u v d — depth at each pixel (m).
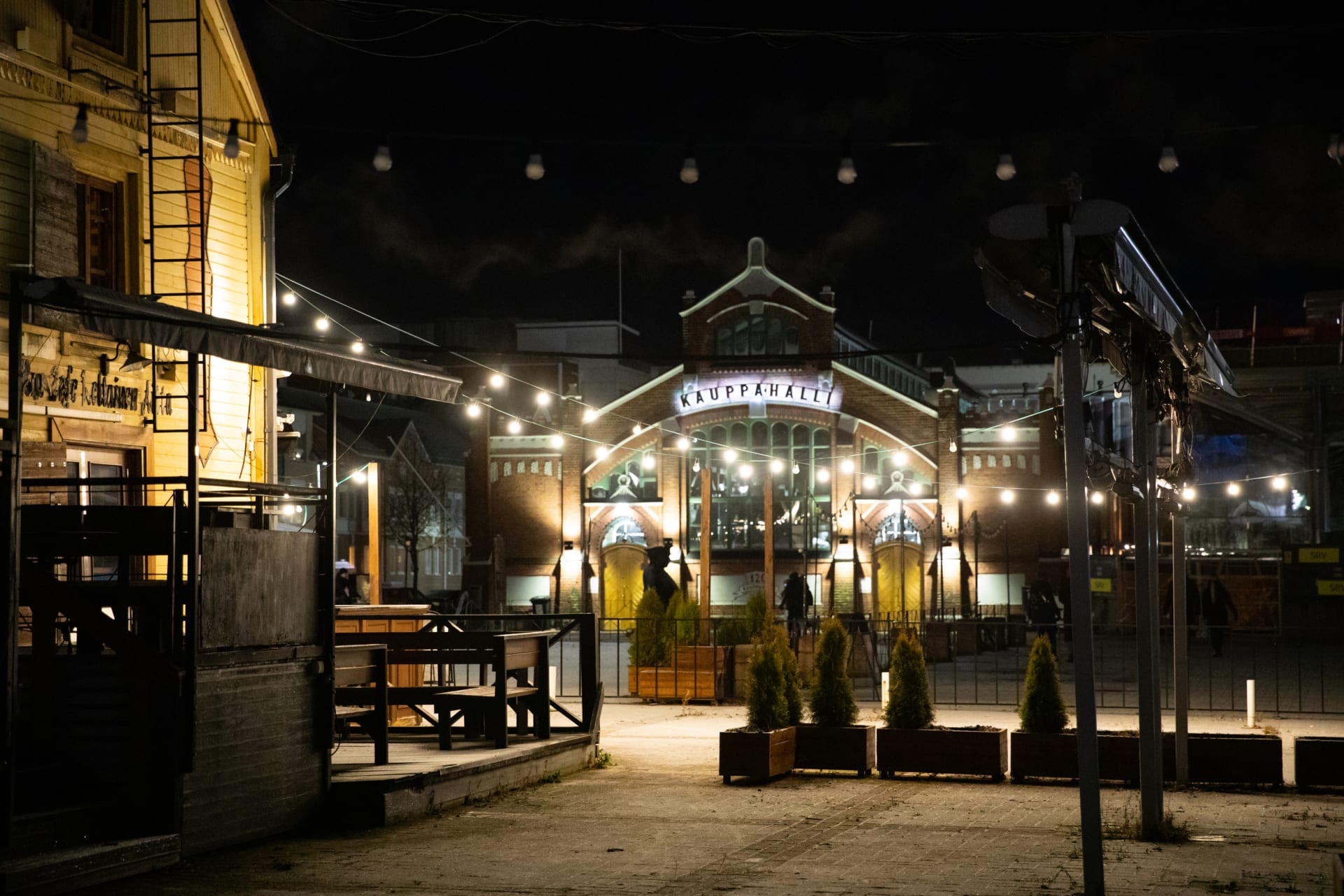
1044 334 11.49
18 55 15.35
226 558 11.49
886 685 16.06
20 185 15.30
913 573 51.22
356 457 59.81
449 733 14.74
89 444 16.20
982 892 9.15
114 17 17.06
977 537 49.00
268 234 19.70
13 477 10.04
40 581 11.12
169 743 10.88
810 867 10.09
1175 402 13.97
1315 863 10.12
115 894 9.66
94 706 11.02
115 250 17.12
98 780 10.94
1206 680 27.30
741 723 20.69
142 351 16.89
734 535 52.44
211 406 18.28
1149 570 11.49
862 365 61.59
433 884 9.71
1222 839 11.19
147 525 11.25
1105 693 24.64
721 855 10.63
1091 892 8.88
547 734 15.66
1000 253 10.70
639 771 15.69
